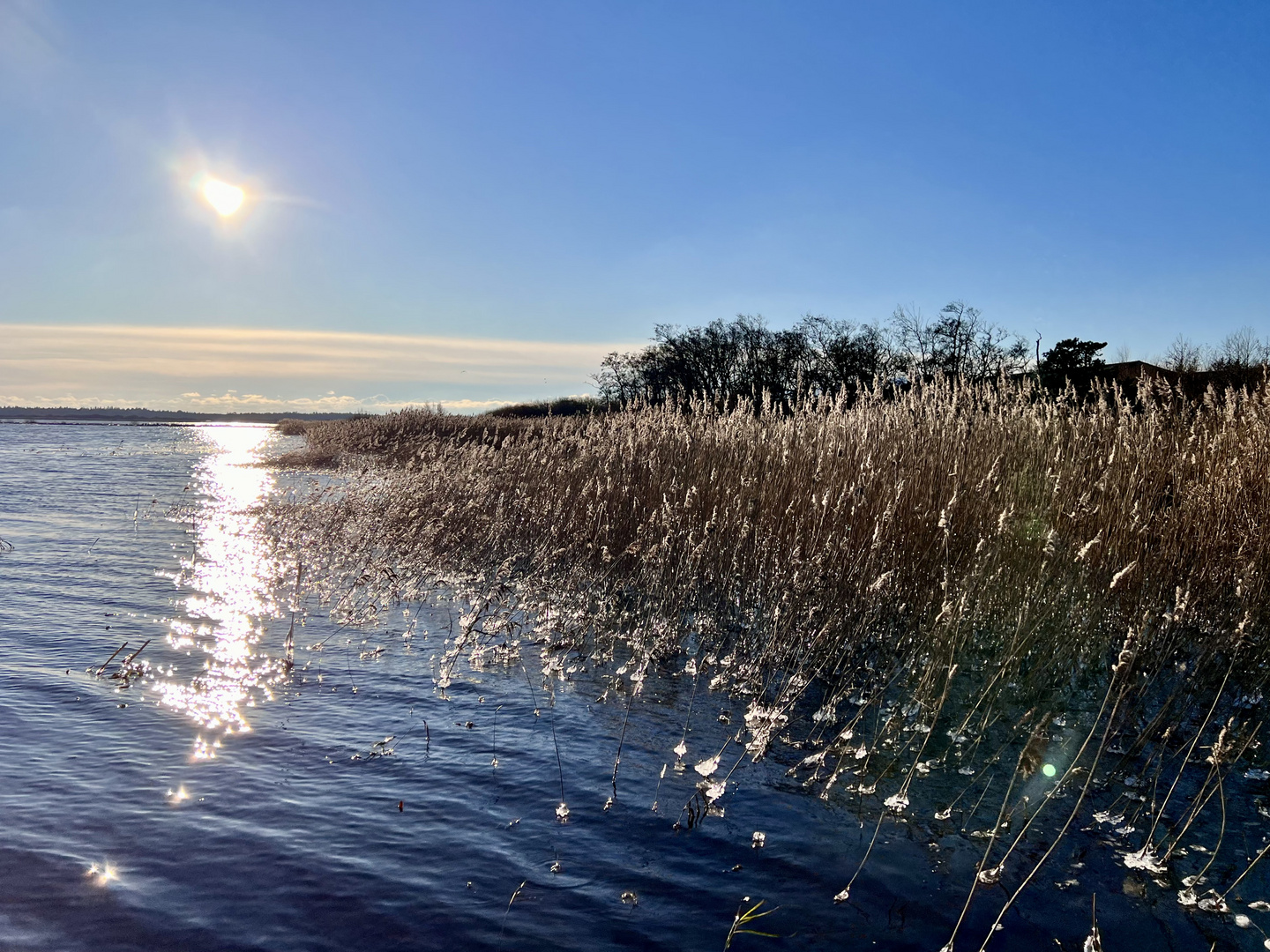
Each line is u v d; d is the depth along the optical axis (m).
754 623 6.86
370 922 3.04
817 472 7.96
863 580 6.72
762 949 2.92
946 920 3.11
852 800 4.08
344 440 25.53
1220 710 5.04
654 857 3.54
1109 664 5.96
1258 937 2.98
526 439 12.57
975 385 9.32
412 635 7.03
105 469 26.27
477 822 3.82
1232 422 7.53
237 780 4.19
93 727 4.81
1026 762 4.48
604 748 4.68
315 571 9.62
